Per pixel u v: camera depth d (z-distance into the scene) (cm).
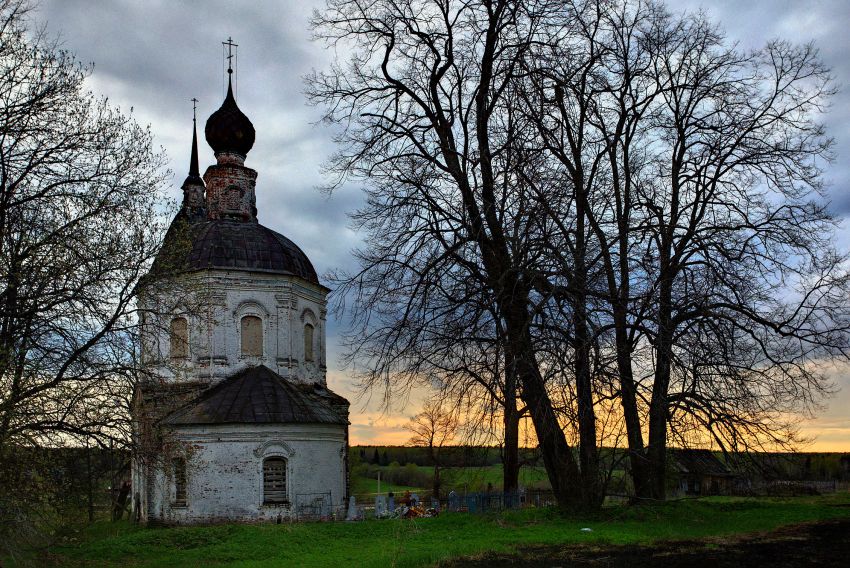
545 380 1922
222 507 3306
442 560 1767
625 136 2675
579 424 1995
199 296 2605
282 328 3869
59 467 2061
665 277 2309
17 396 1933
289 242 4241
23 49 2177
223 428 3356
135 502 3781
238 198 4241
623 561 1717
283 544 2333
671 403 2327
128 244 2295
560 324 1981
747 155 2562
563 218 2138
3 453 1825
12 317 2050
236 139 4256
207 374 3669
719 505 2697
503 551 1861
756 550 1841
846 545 1911
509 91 2256
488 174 2256
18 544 1944
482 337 2092
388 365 2128
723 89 2619
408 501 3822
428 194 2302
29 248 2062
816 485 4662
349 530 2542
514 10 2344
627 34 2658
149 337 2486
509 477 2895
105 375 2183
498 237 2206
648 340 2197
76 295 2116
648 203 2508
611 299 2098
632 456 2392
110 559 2250
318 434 3538
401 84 2555
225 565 2041
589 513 2367
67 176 2245
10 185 2142
